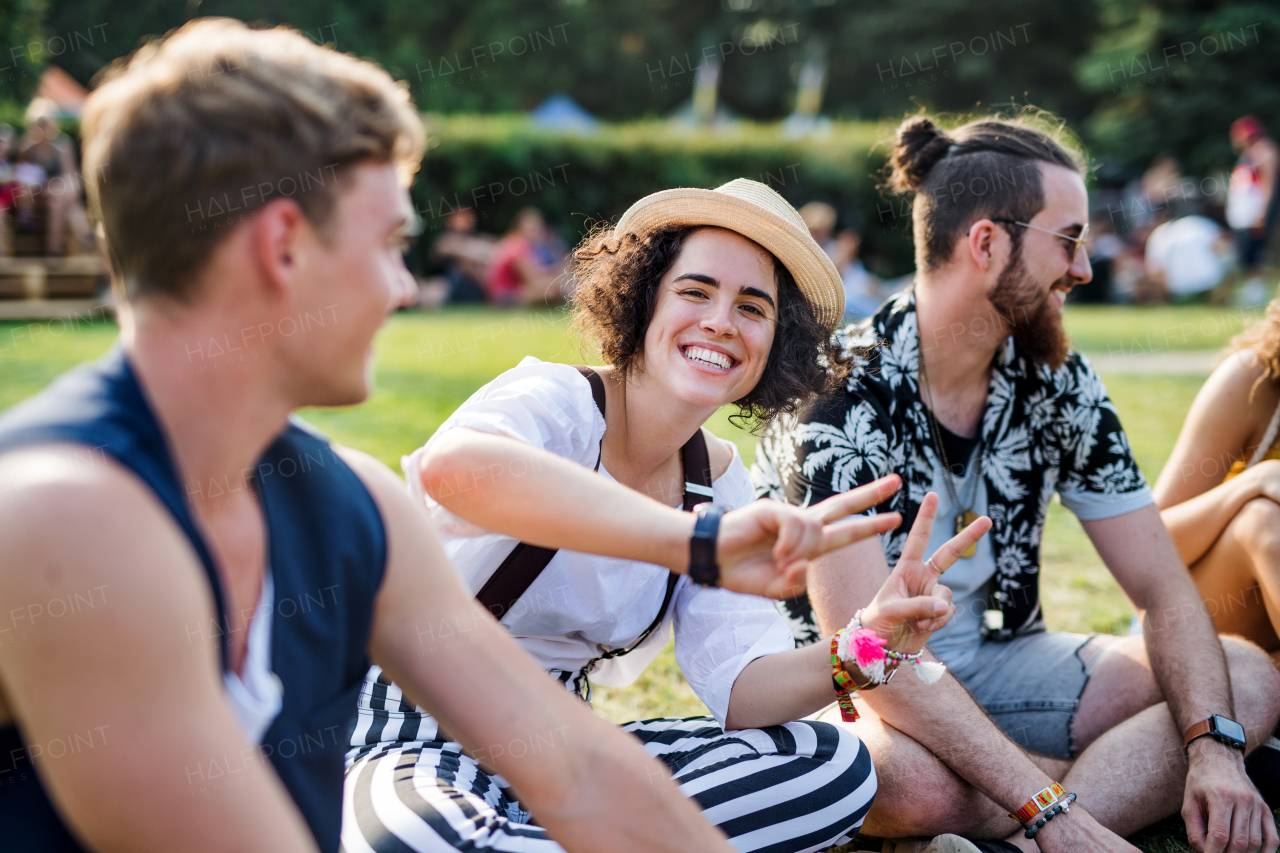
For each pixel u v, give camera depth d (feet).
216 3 72.54
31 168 35.47
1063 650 7.77
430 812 4.88
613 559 5.92
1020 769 6.12
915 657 5.82
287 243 3.16
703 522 4.10
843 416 7.25
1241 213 46.26
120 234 3.11
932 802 6.28
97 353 24.14
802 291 6.34
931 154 7.73
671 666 9.73
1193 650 7.00
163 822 2.93
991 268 7.31
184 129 3.02
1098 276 45.21
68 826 3.19
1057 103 89.30
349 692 3.89
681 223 6.17
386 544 3.90
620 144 55.52
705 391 6.00
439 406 20.02
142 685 2.88
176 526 3.04
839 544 3.99
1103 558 7.82
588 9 100.94
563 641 6.21
